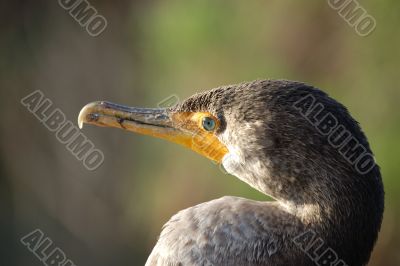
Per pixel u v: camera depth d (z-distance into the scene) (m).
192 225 5.59
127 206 14.83
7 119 15.51
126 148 15.21
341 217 5.36
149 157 14.80
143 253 14.55
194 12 14.39
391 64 12.63
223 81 13.81
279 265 5.41
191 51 14.34
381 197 5.52
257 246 5.43
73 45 15.91
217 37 14.09
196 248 5.50
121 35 15.90
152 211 14.45
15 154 15.47
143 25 15.49
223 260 5.43
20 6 15.96
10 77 15.68
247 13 13.99
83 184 15.24
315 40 13.34
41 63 15.77
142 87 15.22
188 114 6.42
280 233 5.46
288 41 13.55
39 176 15.36
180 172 14.12
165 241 5.66
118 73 15.64
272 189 5.66
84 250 14.98
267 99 5.65
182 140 6.46
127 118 6.70
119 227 14.92
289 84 5.71
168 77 14.66
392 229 12.23
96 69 15.75
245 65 13.72
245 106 5.75
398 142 12.20
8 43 15.90
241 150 5.80
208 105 6.22
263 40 13.73
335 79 13.03
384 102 12.49
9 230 15.10
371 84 12.66
